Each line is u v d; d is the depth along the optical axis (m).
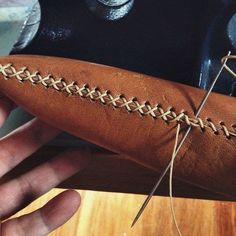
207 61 0.36
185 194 0.38
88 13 0.36
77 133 0.32
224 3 0.35
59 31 0.37
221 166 0.31
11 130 0.37
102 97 0.30
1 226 0.36
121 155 0.35
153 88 0.31
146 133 0.31
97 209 0.55
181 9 0.36
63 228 0.54
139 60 0.36
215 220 0.54
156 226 0.53
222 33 0.36
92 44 0.36
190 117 0.30
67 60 0.31
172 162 0.30
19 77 0.30
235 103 0.31
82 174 0.38
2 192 0.36
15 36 0.37
